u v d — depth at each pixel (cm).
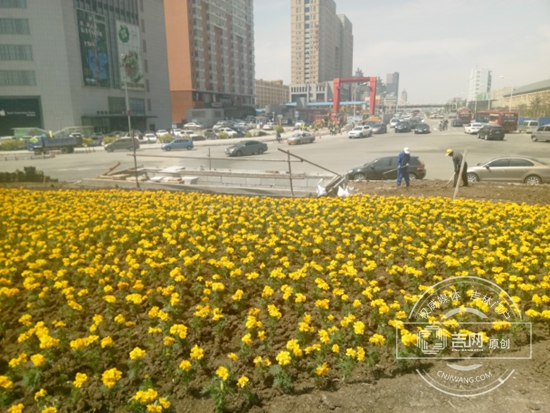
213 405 396
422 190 1622
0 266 693
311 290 628
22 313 572
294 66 19438
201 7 10331
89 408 396
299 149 4131
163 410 377
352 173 2016
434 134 6059
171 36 9969
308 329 475
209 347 488
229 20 11819
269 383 428
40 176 2025
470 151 3359
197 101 10388
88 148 4572
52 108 5959
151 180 1731
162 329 496
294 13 18950
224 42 11575
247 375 438
